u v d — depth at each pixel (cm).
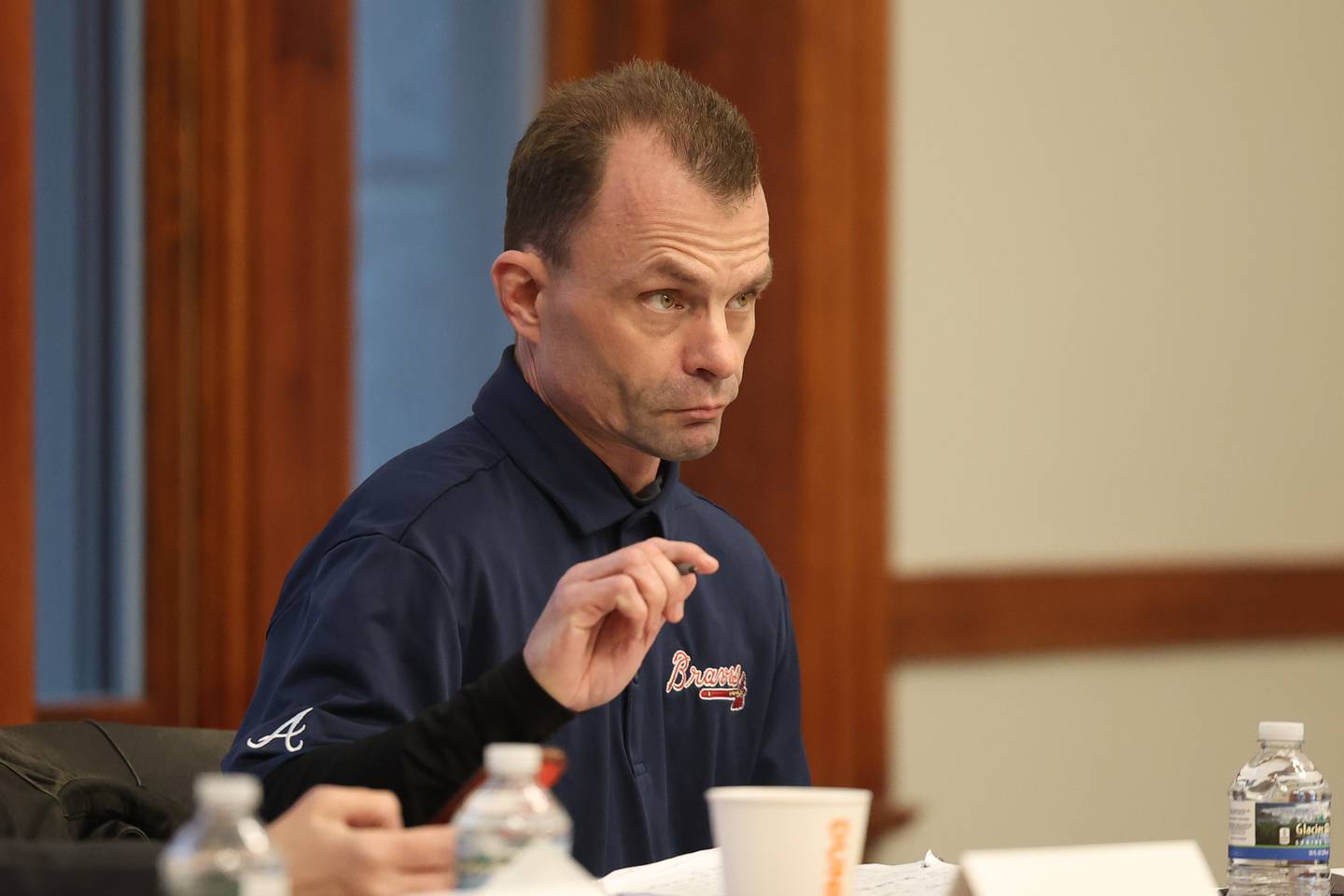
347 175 1076
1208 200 1430
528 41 1152
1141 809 1398
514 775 343
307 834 390
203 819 305
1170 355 1411
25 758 509
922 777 1270
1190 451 1424
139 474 1016
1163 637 1394
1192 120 1416
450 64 1125
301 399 1059
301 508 1060
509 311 575
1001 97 1302
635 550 441
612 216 542
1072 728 1356
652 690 596
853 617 1202
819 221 1171
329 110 1068
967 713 1294
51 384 987
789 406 1174
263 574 1046
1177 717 1420
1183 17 1409
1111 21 1365
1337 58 1511
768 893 364
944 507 1279
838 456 1188
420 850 387
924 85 1257
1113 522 1380
